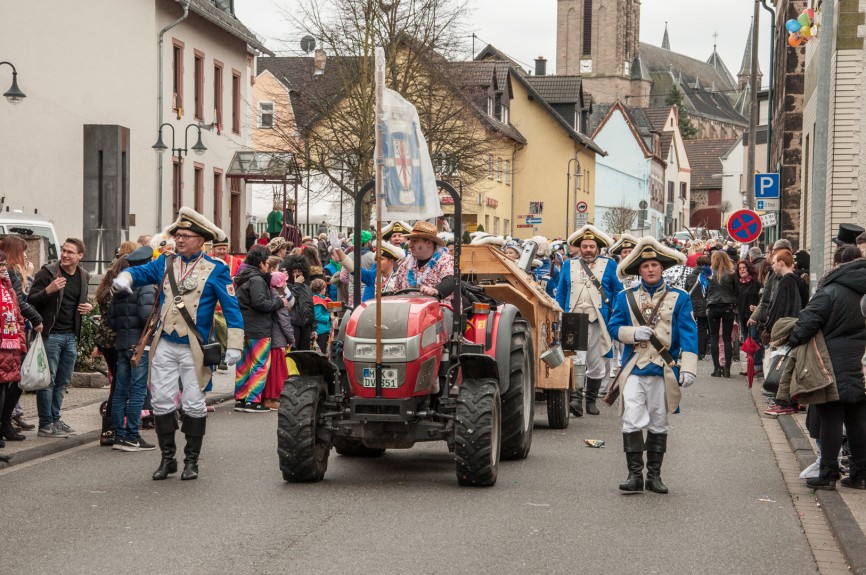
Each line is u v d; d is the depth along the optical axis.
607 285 15.35
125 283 10.21
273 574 6.95
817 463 10.17
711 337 20.91
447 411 9.93
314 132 41.16
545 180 72.06
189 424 10.23
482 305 10.72
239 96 45.09
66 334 12.54
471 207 59.44
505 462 11.29
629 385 9.72
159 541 7.79
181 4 37.84
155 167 36.84
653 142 113.38
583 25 141.12
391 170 9.80
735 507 9.22
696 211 142.38
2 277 11.02
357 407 9.75
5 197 35.50
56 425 12.61
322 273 18.14
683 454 11.96
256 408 15.24
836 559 7.59
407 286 11.02
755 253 23.47
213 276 10.24
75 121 35.91
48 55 35.81
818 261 16.81
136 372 11.87
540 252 18.02
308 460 9.79
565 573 7.08
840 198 22.72
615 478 10.42
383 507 8.98
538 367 13.50
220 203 42.75
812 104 27.19
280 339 15.51
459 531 8.15
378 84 9.73
